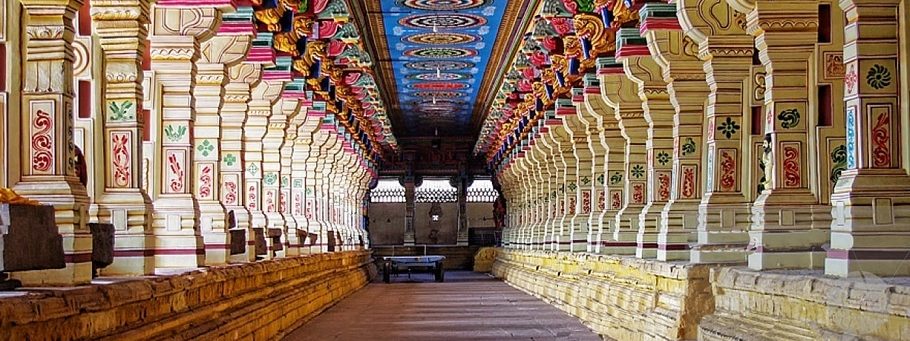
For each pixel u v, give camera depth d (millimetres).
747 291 9102
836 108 9812
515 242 35531
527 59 23703
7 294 6180
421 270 37000
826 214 9742
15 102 7406
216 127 12859
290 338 15305
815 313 7457
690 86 12812
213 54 12719
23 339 5773
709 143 11828
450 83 31922
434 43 25156
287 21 14539
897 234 7605
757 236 9789
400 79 31047
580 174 21609
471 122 42656
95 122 9562
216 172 12836
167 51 11422
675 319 10633
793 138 9852
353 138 29719
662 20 12688
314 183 23203
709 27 11633
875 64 7730
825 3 9773
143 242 9453
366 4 20766
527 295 26125
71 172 7594
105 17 9398
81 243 7469
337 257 25172
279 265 15508
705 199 11758
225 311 11281
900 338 6148
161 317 8617
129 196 9531
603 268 16422
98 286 7086
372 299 24859
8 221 6344
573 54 18531
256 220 16172
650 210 14367
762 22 9797
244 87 14352
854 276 7504
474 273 43312
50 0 7348
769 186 10000
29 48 7414
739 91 11734
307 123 21641
